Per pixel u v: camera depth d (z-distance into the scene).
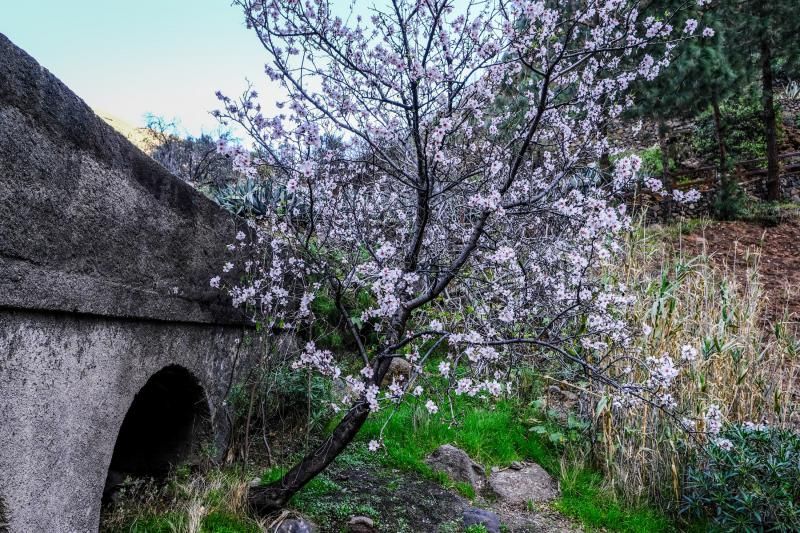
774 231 9.48
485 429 4.19
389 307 2.61
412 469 3.68
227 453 3.45
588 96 3.62
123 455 3.27
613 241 4.11
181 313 2.91
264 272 3.65
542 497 3.63
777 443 3.18
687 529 3.35
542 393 4.64
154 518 2.66
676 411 3.40
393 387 2.66
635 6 3.16
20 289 1.78
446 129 2.44
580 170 4.18
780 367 3.84
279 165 2.71
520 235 3.87
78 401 2.14
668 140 12.91
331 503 3.07
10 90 1.74
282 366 3.74
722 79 8.64
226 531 2.59
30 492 1.88
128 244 2.43
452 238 3.77
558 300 3.26
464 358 4.32
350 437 2.79
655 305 3.80
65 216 2.01
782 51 10.20
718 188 10.67
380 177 4.31
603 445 3.93
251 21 2.72
